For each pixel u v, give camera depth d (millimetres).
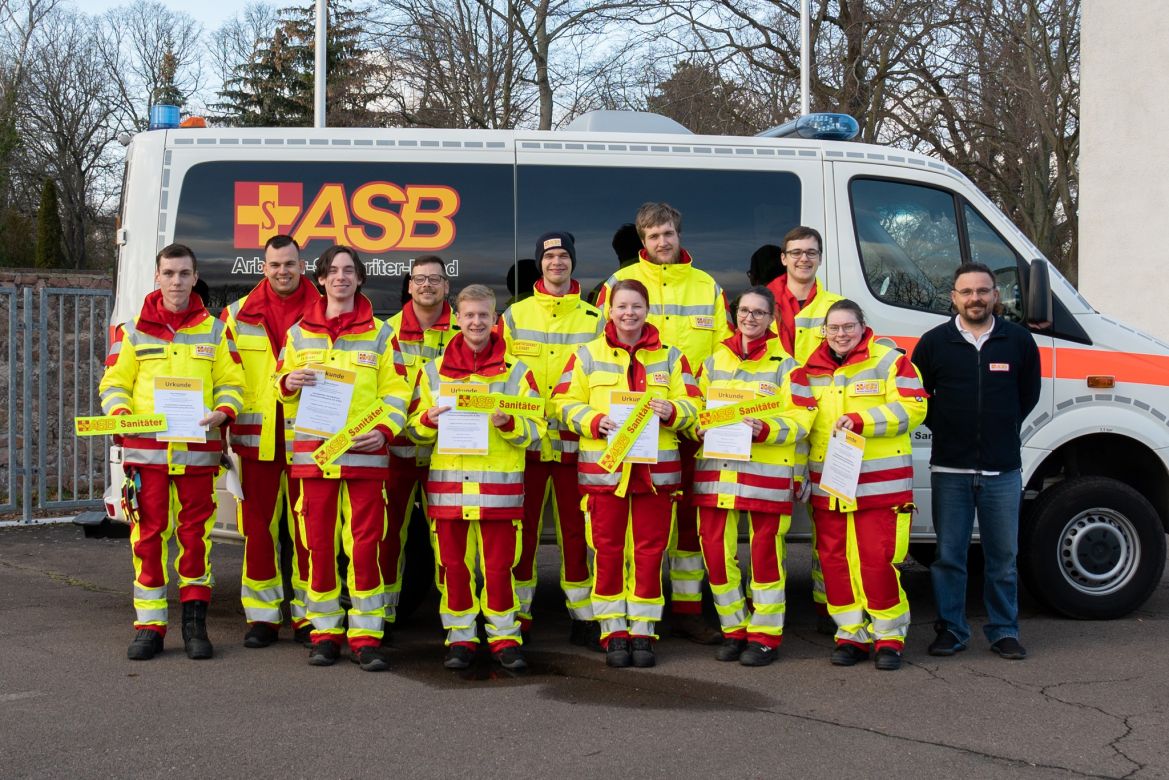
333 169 6371
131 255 6270
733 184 6648
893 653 5551
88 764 4121
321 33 13898
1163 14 15219
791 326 6027
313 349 5445
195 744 4340
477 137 6484
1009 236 6914
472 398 5238
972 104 25281
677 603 6195
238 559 8906
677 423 5422
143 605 5590
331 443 5270
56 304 11922
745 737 4477
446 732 4508
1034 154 25625
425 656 5809
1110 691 5191
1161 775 4117
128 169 6434
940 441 5820
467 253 6398
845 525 5645
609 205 6523
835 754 4289
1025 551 6688
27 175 39594
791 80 23594
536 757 4227
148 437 5488
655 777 4035
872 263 6719
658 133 6812
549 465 5867
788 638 6305
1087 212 16203
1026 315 6598
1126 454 7020
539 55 21953
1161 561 6773
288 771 4062
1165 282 15289
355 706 4852
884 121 24703
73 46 41875
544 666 5594
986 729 4609
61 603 6980
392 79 23031
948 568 5855
